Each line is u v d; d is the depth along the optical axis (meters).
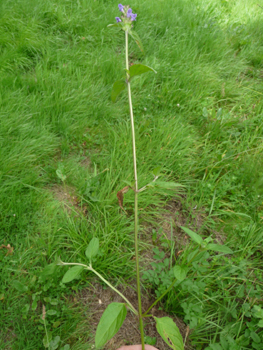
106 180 2.45
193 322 1.76
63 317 1.80
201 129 3.24
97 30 4.12
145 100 3.27
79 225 2.23
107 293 1.97
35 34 3.72
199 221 2.47
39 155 2.64
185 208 2.55
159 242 2.28
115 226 2.19
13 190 2.25
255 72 4.20
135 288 2.01
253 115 3.42
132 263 2.07
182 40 4.15
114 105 3.21
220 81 3.80
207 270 2.00
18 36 3.70
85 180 2.50
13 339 1.70
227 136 3.12
